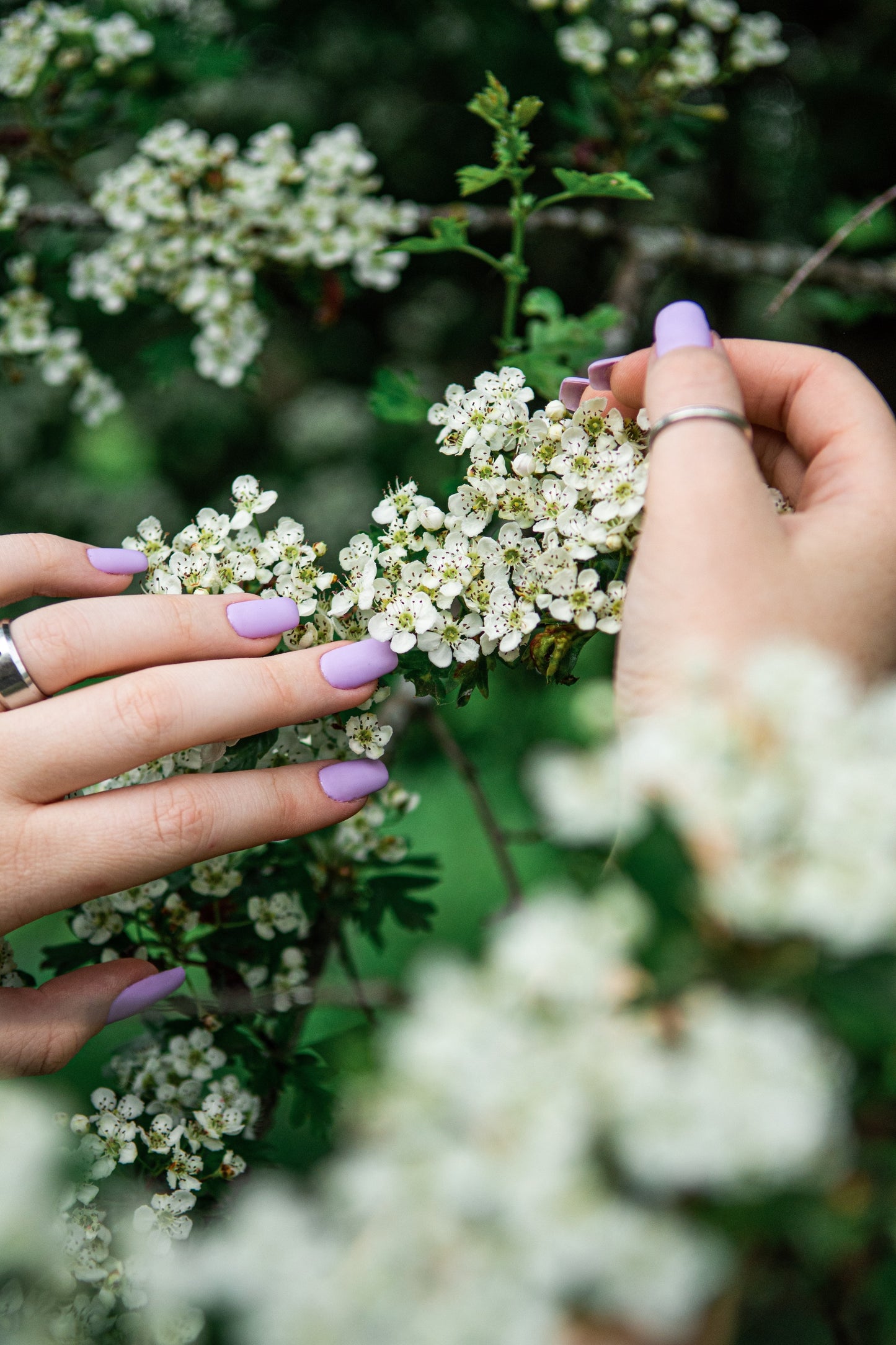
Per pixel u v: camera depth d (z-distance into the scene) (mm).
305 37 837
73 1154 367
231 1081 398
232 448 1035
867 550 331
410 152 905
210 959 418
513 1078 226
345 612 384
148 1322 346
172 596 383
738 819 246
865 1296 280
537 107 441
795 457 385
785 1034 226
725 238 899
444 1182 225
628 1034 239
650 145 567
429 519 383
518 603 379
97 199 561
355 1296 228
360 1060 305
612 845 290
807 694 255
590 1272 226
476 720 658
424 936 521
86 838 369
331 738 397
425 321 981
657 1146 217
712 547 325
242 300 573
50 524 989
